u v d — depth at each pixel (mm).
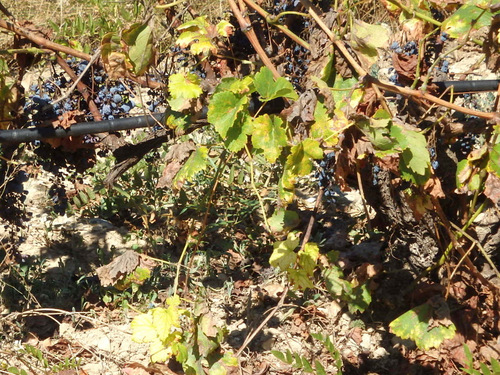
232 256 2580
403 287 2391
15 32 2033
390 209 2307
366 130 1880
